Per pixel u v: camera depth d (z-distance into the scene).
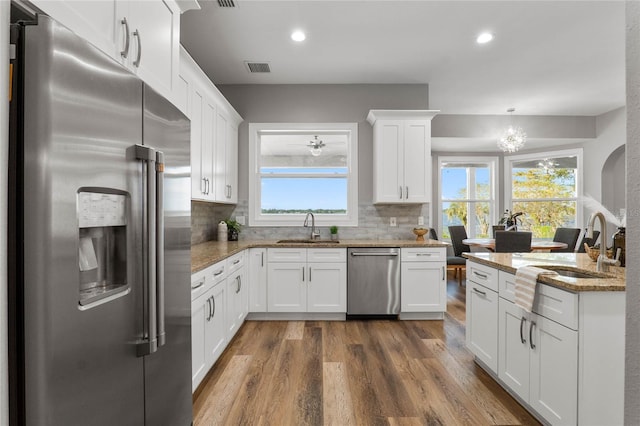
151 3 1.54
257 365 2.58
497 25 2.99
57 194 0.80
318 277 3.66
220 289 2.58
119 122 1.03
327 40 3.22
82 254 0.95
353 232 4.20
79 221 0.90
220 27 3.00
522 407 2.02
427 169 3.90
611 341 1.57
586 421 1.56
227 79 4.09
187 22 2.93
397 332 3.30
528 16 2.86
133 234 1.10
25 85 0.77
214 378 2.38
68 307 0.83
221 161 3.50
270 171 4.45
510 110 5.49
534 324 1.87
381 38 3.19
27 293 0.77
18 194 0.77
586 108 5.41
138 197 1.12
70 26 1.03
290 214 4.33
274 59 3.60
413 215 4.20
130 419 1.10
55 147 0.79
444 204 6.85
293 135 4.42
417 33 3.11
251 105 4.23
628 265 0.57
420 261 3.65
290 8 2.73
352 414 1.96
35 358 0.77
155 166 1.20
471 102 5.09
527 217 6.61
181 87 2.49
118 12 1.28
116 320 1.01
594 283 1.59
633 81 0.56
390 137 3.91
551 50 3.45
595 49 3.43
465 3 2.69
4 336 0.75
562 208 6.36
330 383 2.30
